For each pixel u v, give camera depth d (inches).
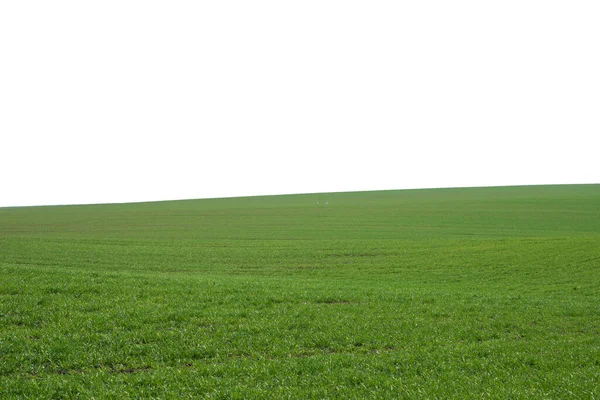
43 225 3619.6
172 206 5472.4
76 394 552.1
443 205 4628.4
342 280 1533.0
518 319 927.0
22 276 1109.7
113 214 4530.0
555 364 654.5
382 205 4847.4
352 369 627.5
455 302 1065.5
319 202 5516.7
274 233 3014.3
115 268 1726.1
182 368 639.1
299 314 910.4
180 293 1028.5
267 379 599.5
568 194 5497.1
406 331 828.0
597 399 520.7
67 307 891.4
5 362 643.5
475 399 523.5
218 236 2881.4
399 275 1658.5
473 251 2047.2
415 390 554.6
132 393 553.3
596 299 1229.7
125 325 804.0
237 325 824.9
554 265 1726.1
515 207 4261.8
